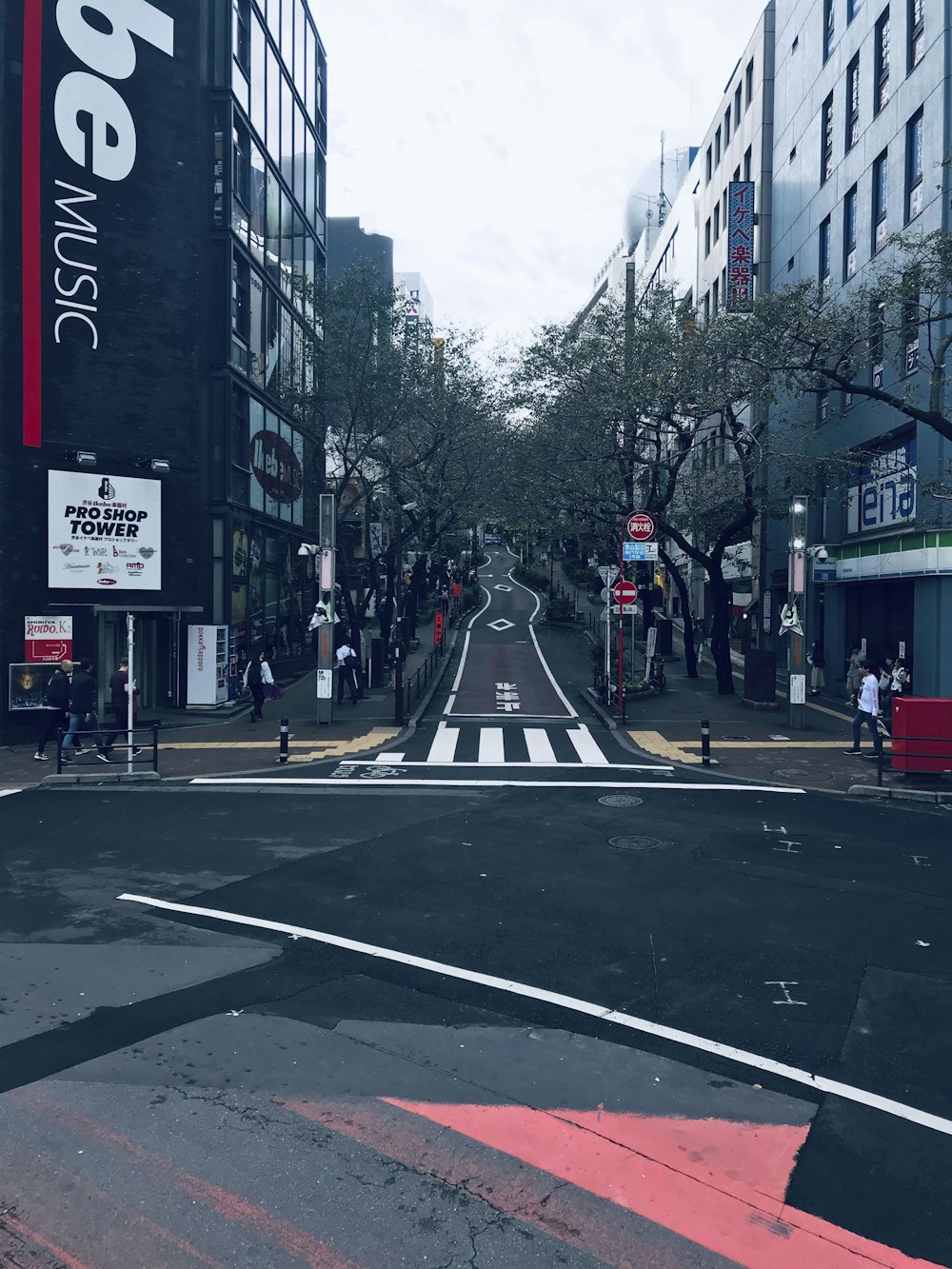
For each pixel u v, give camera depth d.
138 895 9.92
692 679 33.88
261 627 30.12
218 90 25.61
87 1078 6.08
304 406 30.47
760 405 32.66
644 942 8.50
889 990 7.47
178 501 23.59
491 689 29.78
